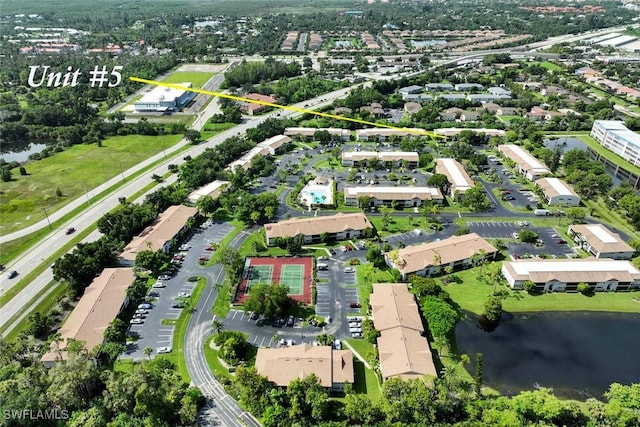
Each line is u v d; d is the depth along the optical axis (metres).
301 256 163.88
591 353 123.69
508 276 149.88
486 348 124.62
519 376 115.88
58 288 148.12
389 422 99.25
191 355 120.88
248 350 122.00
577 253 165.25
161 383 107.69
